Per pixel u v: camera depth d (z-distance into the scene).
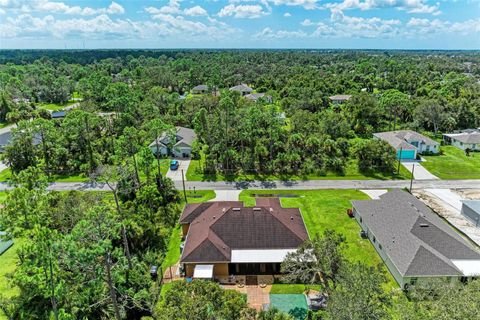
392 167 66.81
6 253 40.06
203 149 76.00
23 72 183.38
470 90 109.31
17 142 65.81
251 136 69.31
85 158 67.50
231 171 66.50
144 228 41.12
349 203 53.25
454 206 51.50
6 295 32.97
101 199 43.62
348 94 129.50
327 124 82.50
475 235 43.12
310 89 116.88
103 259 30.02
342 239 30.98
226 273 36.16
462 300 20.58
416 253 34.00
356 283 23.47
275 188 59.47
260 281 35.41
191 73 161.88
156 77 154.38
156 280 35.44
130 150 58.97
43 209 28.39
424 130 92.25
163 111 103.94
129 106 89.50
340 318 21.55
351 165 67.25
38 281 25.22
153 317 25.61
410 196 47.53
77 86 148.62
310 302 31.12
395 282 34.53
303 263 30.89
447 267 32.84
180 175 65.44
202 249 36.19
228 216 39.78
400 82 141.38
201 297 23.03
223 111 77.75
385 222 41.38
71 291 28.55
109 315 28.92
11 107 106.12
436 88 122.44
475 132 85.75
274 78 161.25
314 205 52.69
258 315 24.08
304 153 68.56
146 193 47.44
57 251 24.36
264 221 39.16
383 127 92.44
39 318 28.50
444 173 65.12
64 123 70.25
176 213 49.72
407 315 21.73
